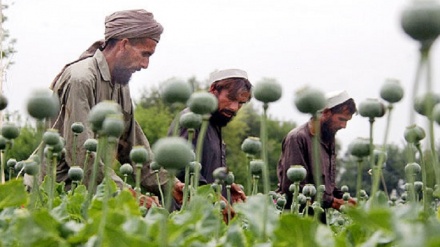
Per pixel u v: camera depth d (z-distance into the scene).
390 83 3.40
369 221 2.65
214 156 7.72
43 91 2.99
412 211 3.11
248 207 3.31
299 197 5.91
